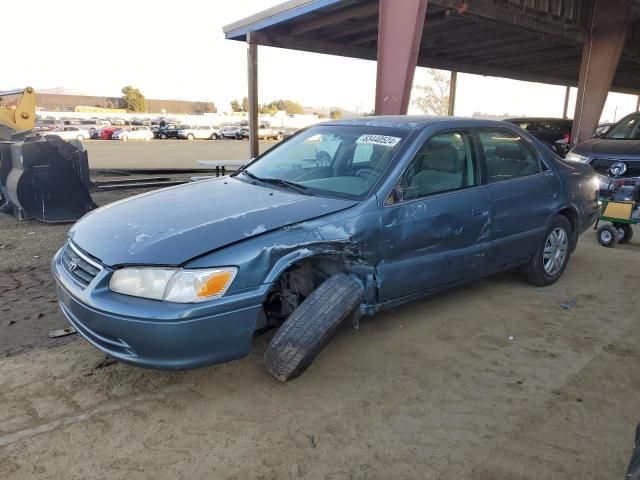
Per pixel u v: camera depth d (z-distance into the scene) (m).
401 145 3.71
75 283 2.98
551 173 4.78
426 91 38.91
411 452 2.58
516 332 3.96
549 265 4.93
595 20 11.77
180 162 19.86
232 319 2.81
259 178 4.09
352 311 3.21
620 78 21.61
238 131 56.56
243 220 3.07
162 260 2.74
